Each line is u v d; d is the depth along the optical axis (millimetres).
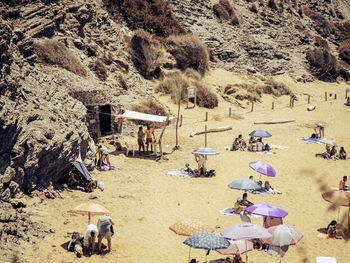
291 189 19688
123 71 37812
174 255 12727
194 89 37031
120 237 13664
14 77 17844
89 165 21047
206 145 27516
